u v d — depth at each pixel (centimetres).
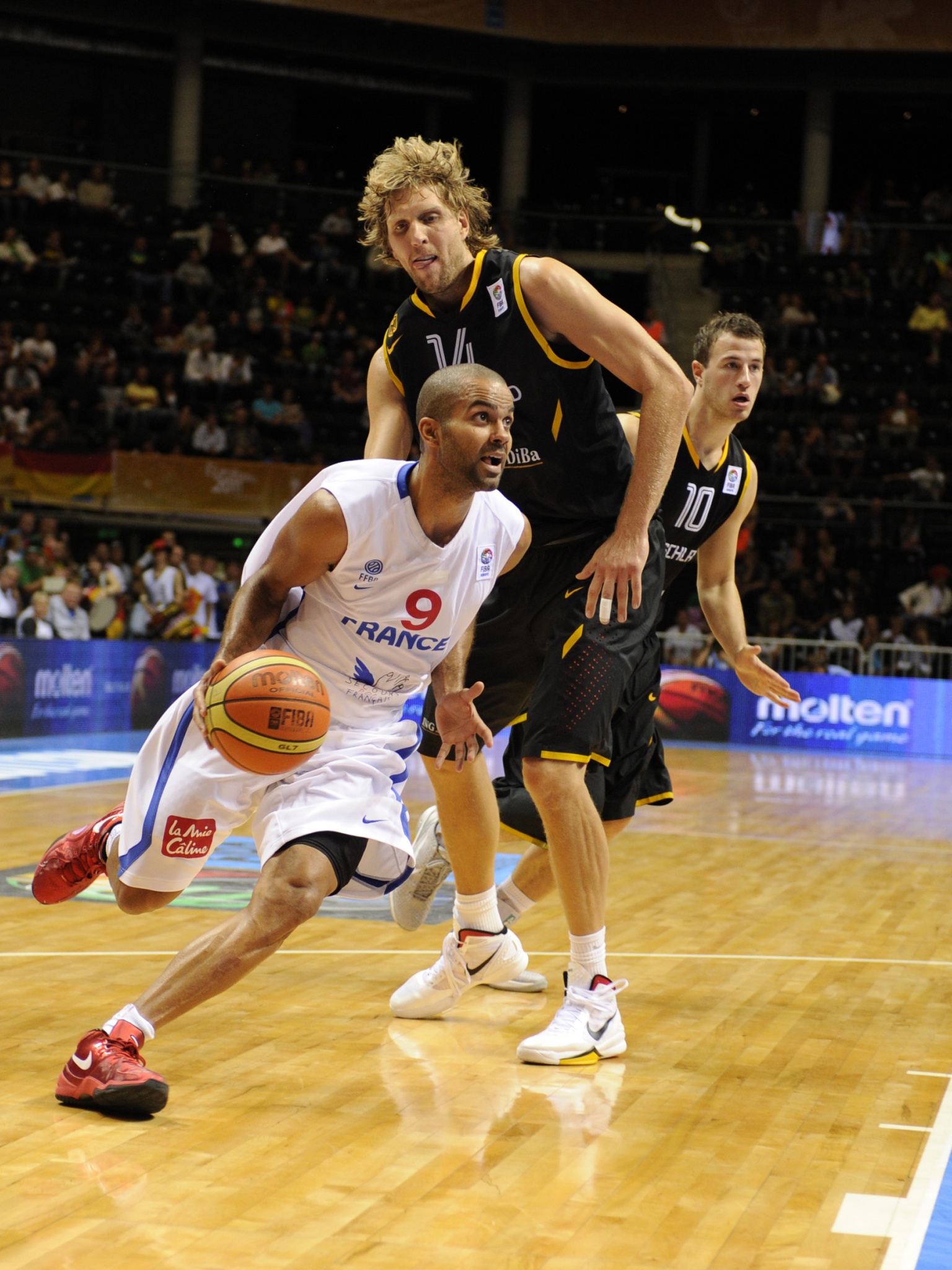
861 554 2131
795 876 806
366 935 584
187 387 2169
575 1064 402
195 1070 384
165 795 364
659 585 454
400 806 386
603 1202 293
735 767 1586
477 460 347
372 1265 256
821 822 1101
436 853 500
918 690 1880
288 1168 307
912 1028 455
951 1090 384
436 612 373
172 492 1895
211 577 1830
